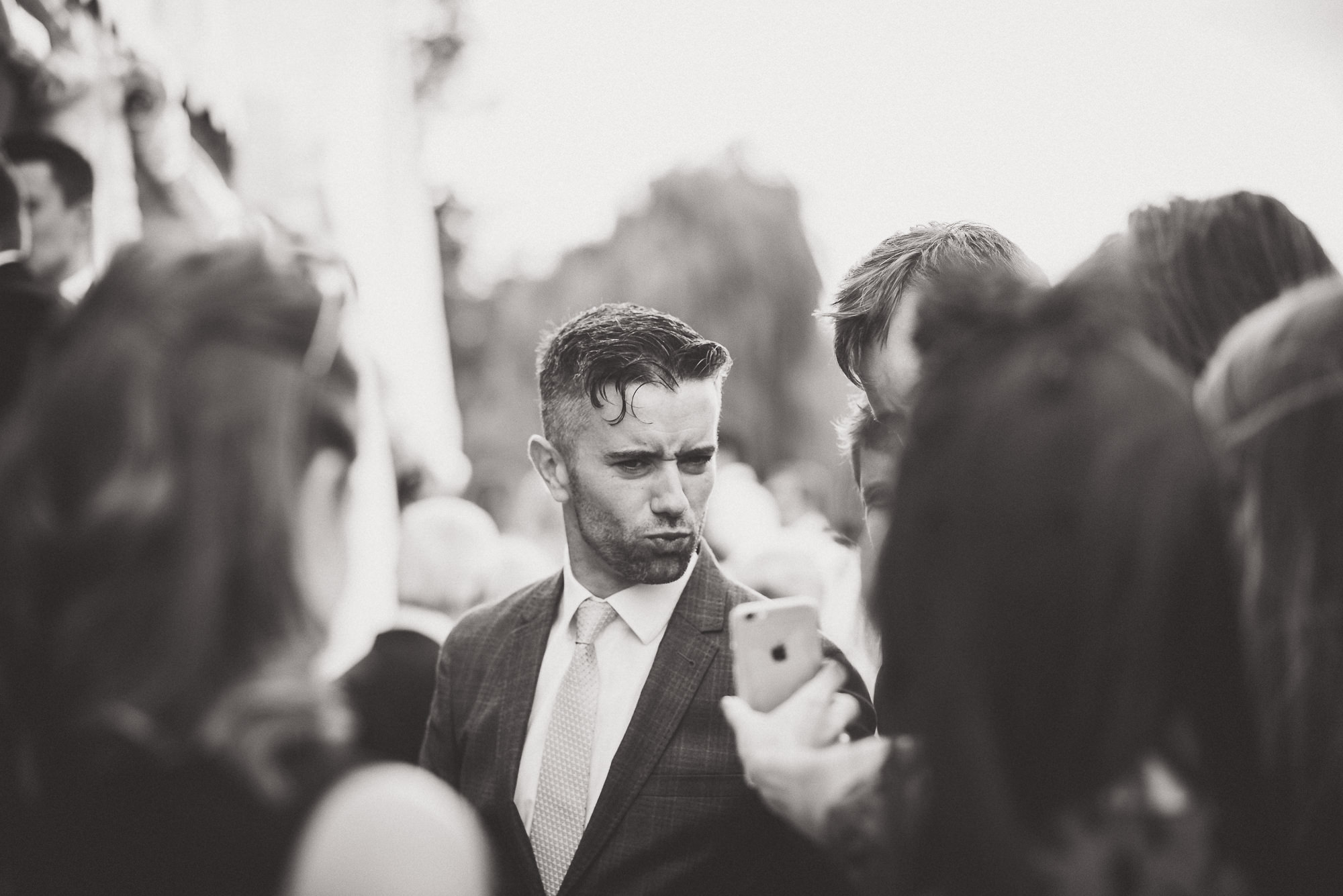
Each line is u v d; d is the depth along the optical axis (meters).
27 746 1.16
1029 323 1.27
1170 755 1.17
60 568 1.16
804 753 1.54
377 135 4.17
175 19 3.48
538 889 2.04
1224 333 1.66
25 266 1.76
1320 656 1.28
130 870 1.12
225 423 1.17
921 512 1.22
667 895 1.97
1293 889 1.21
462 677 2.27
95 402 1.17
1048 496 1.15
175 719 1.14
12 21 2.71
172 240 1.30
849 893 1.49
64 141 2.44
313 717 1.19
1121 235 1.74
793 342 15.87
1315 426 1.31
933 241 2.14
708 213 16.16
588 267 16.19
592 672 2.14
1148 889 1.13
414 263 4.52
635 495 2.08
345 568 1.31
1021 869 1.13
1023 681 1.15
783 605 1.74
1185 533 1.13
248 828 1.11
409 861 1.12
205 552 1.15
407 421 4.34
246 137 3.80
